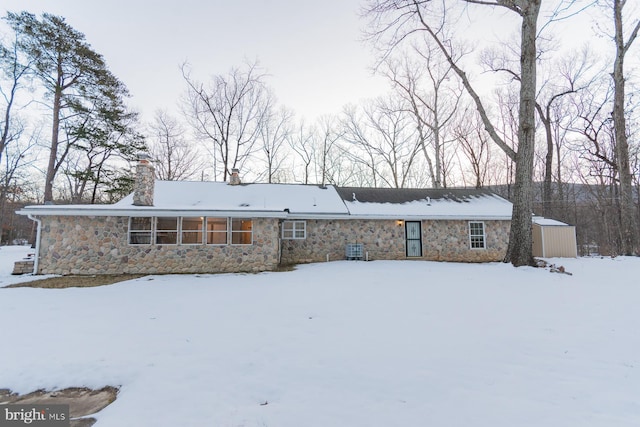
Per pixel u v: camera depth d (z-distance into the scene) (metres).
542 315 4.94
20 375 3.15
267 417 2.33
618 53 13.80
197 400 2.59
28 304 6.07
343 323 4.67
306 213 13.42
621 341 3.76
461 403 2.46
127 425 2.26
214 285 8.23
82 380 3.04
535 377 2.88
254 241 11.48
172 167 28.02
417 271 9.90
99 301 6.32
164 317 5.09
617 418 2.20
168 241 11.47
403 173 26.75
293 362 3.30
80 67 19.75
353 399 2.55
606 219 21.80
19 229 34.50
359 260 13.52
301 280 8.72
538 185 25.20
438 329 4.32
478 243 14.55
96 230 10.56
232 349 3.69
